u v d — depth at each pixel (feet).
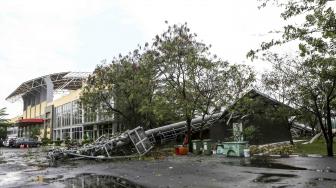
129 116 116.26
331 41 36.35
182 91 90.68
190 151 91.09
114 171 54.19
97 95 110.42
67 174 51.90
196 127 114.62
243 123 99.71
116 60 108.58
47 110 251.60
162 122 122.21
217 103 92.68
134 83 103.09
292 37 33.27
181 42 90.38
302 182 37.14
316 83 67.10
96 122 164.66
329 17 31.58
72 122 206.90
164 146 115.96
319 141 108.58
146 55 97.66
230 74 92.89
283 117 90.43
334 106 72.43
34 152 121.08
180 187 36.83
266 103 96.63
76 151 84.79
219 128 109.40
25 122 253.24
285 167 50.80
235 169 50.39
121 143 86.02
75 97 201.87
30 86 268.62
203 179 41.96
